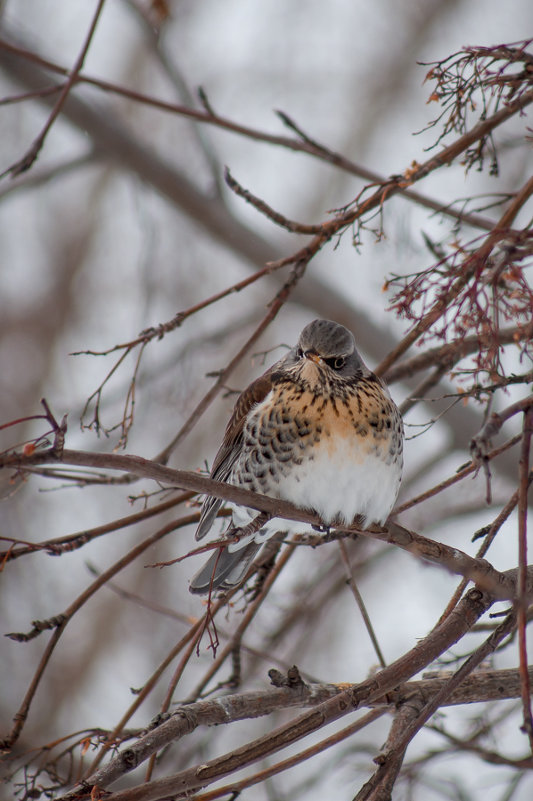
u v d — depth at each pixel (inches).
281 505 280.5
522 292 268.8
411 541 289.0
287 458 340.5
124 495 737.6
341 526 344.5
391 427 345.7
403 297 288.7
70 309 787.4
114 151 603.2
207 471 370.9
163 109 403.2
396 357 358.9
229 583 369.1
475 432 588.7
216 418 719.1
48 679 684.1
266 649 503.8
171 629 698.8
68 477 315.9
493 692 308.2
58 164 608.1
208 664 595.5
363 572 602.9
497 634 257.0
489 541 285.6
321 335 356.8
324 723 261.0
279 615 528.1
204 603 341.7
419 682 307.4
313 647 636.1
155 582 713.6
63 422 229.1
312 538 354.9
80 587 719.7
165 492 433.7
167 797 253.3
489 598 278.5
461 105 301.4
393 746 269.6
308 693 297.3
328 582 558.9
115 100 767.1
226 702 285.6
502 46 292.0
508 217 295.9
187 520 357.1
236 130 406.6
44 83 604.1
